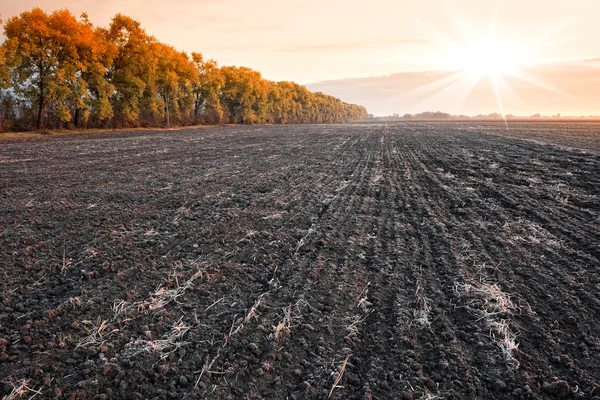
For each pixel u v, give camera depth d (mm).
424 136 34250
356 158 16484
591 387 2594
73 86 28578
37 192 8266
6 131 26359
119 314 3457
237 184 9781
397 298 3832
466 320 3471
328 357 2928
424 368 2814
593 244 5398
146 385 2594
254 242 5461
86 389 2533
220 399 2480
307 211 7285
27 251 4879
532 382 2664
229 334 3180
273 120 79188
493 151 18984
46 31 25375
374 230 6113
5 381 2574
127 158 14469
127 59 33969
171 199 7938
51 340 3059
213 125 52750
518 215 7062
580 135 32812
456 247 5293
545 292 3975
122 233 5676
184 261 4711
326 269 4531
